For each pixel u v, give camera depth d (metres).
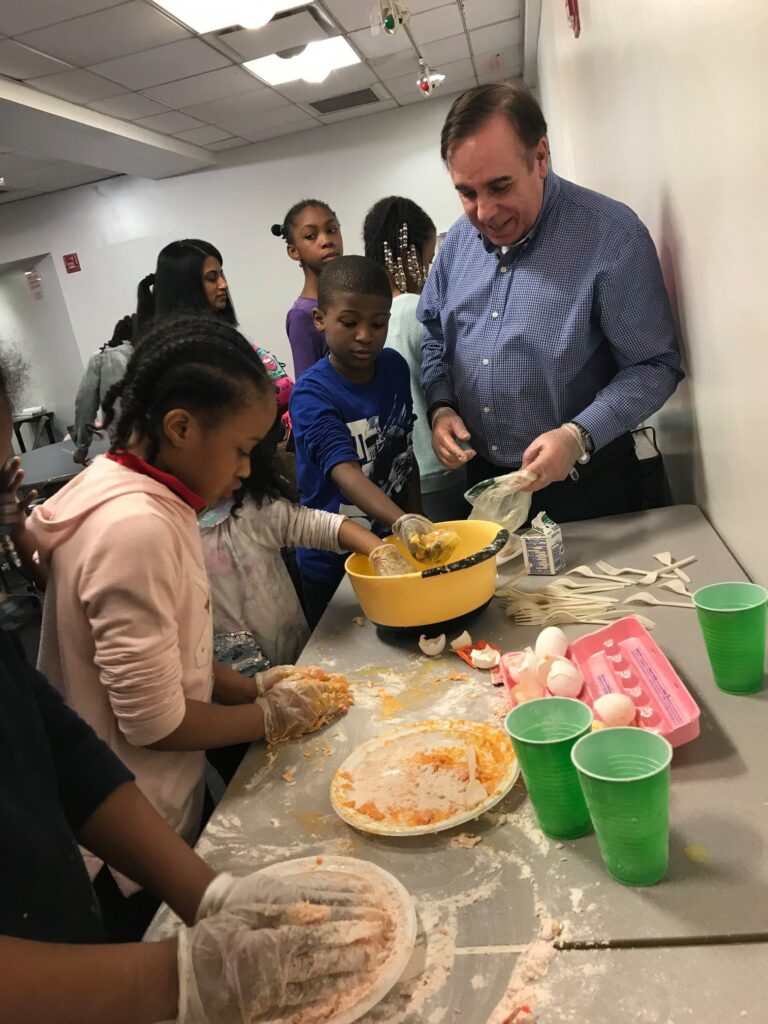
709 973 0.61
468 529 1.54
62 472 3.87
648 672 1.02
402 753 0.97
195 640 1.09
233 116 5.53
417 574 1.24
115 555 0.96
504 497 1.53
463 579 1.26
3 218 7.09
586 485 1.75
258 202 6.62
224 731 1.03
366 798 0.90
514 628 1.30
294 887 0.69
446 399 1.89
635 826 0.67
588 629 1.23
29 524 1.10
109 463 1.08
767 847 0.72
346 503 1.75
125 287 7.09
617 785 0.65
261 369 1.10
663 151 1.48
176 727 0.99
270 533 1.51
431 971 0.65
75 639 1.04
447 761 0.93
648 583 1.35
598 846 0.77
